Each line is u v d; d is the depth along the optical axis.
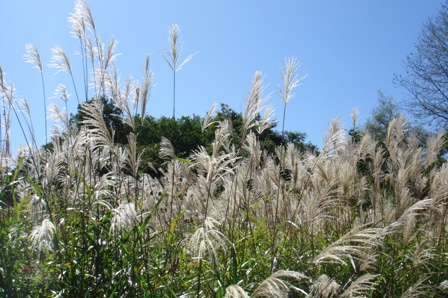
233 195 5.60
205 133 17.72
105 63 5.70
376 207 6.14
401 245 5.63
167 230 4.74
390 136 6.81
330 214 6.10
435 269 5.44
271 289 3.20
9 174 5.01
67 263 4.24
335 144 5.75
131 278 4.13
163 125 17.19
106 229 4.41
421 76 22.53
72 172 5.42
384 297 4.97
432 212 6.16
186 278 4.47
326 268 5.11
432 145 6.94
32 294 4.13
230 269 4.39
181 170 5.54
